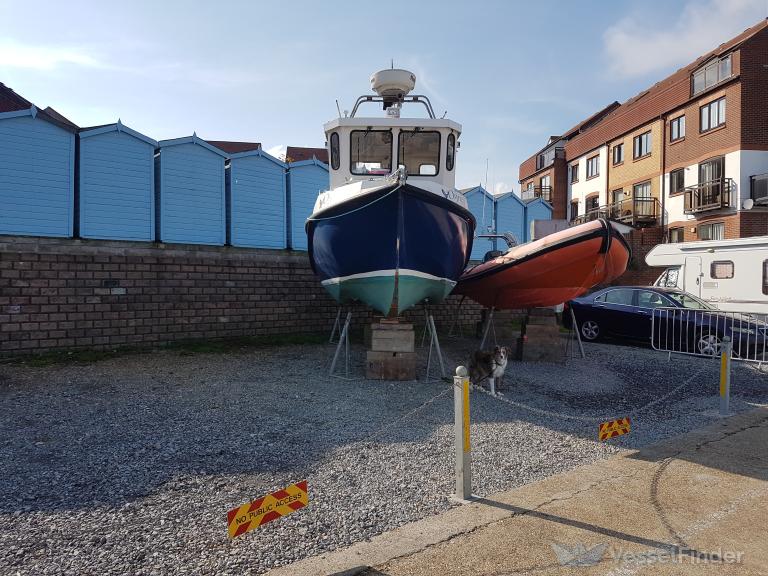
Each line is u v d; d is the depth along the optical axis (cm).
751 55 2294
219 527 350
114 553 314
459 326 1313
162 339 969
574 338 1320
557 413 667
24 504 379
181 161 1009
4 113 830
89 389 679
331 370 794
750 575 296
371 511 379
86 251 895
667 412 687
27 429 534
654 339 1184
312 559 312
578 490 421
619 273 1016
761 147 2288
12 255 831
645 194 2959
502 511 381
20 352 836
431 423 598
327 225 775
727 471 467
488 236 1233
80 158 902
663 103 2778
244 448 504
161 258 970
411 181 820
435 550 323
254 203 1109
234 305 1055
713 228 2453
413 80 961
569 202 3875
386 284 764
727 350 682
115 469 446
